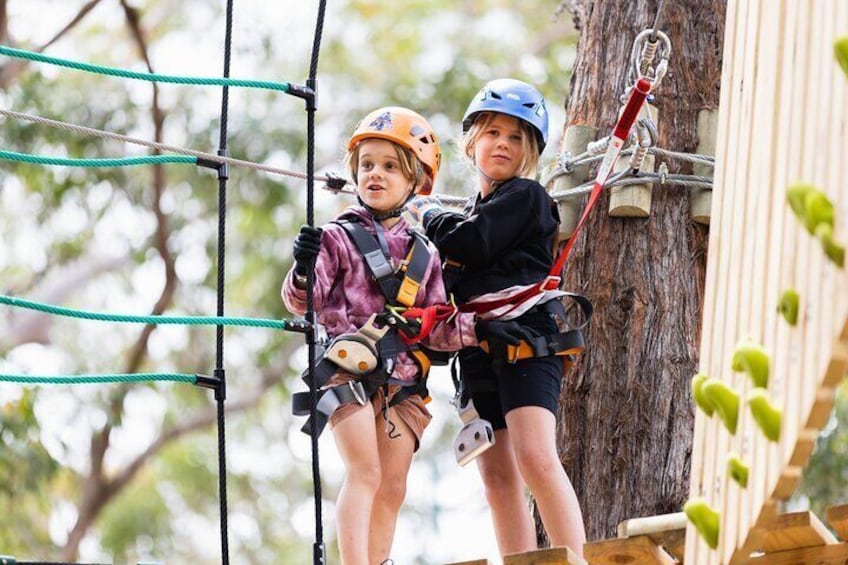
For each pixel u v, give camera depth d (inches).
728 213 362.3
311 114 454.9
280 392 1302.9
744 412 324.5
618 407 518.9
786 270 306.5
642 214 529.0
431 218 484.4
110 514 1270.9
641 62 479.2
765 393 306.0
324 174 490.3
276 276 1240.2
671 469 509.7
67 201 1169.4
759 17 354.6
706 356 366.0
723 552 330.3
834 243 279.3
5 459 1068.5
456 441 469.7
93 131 462.6
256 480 1342.3
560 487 456.4
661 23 553.0
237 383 1291.8
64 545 1229.1
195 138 1194.0
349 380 451.8
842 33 287.4
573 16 611.2
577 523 453.1
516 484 481.7
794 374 295.4
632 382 519.5
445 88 1233.4
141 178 1189.7
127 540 1267.2
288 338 1279.5
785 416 298.2
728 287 352.8
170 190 1202.6
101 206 1186.0
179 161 468.4
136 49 1232.8
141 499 1288.1
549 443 463.2
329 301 463.5
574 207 537.0
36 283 1258.6
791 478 294.8
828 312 279.4
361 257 464.8
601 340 525.7
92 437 1253.1
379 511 456.4
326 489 1379.2
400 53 1291.8
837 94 288.7
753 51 356.8
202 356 1293.1
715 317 362.3
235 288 1261.1
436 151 481.4
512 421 467.8
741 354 315.9
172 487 1322.6
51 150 1164.5
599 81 555.8
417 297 467.2
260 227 1224.8
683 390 517.0
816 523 352.8
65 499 1240.2
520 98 487.2
